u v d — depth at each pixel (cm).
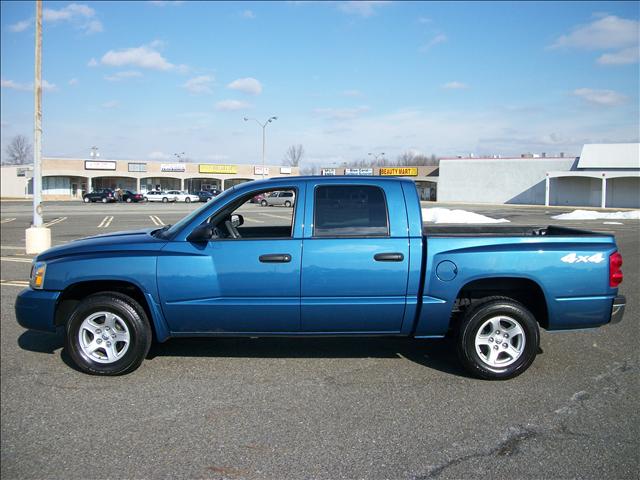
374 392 436
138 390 439
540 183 5350
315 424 378
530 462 327
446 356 530
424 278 458
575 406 408
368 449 343
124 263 462
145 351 470
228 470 319
